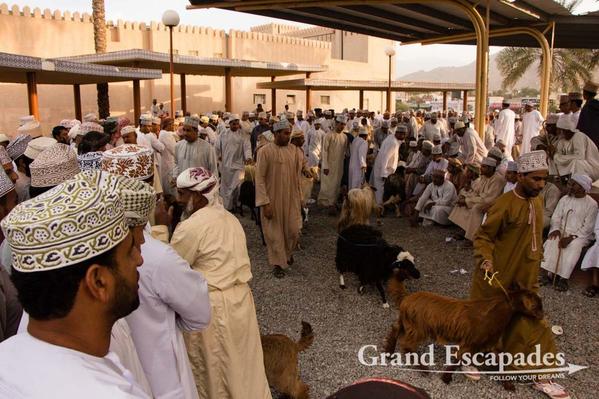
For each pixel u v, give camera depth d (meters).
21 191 4.30
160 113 14.81
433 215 8.41
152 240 2.22
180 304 2.21
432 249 7.32
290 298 5.55
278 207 6.03
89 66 11.96
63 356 1.06
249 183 8.87
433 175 8.46
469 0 8.82
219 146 10.04
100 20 19.19
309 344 3.61
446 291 5.71
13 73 11.20
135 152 2.57
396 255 5.13
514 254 3.91
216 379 2.87
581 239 5.62
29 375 1.01
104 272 1.18
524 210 3.80
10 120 19.56
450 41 12.67
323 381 3.92
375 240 5.41
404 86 25.20
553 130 7.35
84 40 21.19
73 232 1.11
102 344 1.21
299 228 6.27
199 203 3.07
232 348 2.88
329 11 9.65
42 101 20.19
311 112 17.39
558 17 11.02
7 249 2.63
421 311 3.90
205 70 19.39
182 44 23.78
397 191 9.41
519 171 3.76
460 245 7.42
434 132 13.75
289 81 21.31
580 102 7.91
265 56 27.14
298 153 6.18
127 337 1.78
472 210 7.24
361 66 33.19
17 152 4.68
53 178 2.49
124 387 1.06
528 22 11.39
